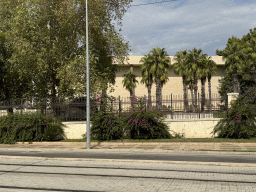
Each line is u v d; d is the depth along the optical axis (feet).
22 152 45.24
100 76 76.54
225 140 50.72
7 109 63.62
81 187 21.93
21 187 22.15
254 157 35.70
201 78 155.02
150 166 30.14
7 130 58.49
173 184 22.29
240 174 25.52
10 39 76.33
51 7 73.31
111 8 76.18
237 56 136.05
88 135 46.93
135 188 21.27
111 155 39.34
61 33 74.38
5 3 81.20
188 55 147.84
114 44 78.48
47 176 26.07
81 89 67.72
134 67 184.96
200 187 21.15
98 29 72.74
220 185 21.66
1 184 23.20
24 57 71.46
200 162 30.94
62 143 54.19
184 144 47.91
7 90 97.55
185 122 58.13
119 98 58.70
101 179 24.49
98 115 56.54
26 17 71.77
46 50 72.49
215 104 58.75
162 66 137.80
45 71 73.15
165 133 55.98
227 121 53.93
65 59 74.28
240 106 53.67
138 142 51.57
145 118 54.44
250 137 52.65
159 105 58.75
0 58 91.20
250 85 156.56
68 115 61.05
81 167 30.32
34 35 72.90
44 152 44.73
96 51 77.97
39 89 81.51
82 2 70.44
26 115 59.00
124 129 55.83
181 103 59.21
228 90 162.30
